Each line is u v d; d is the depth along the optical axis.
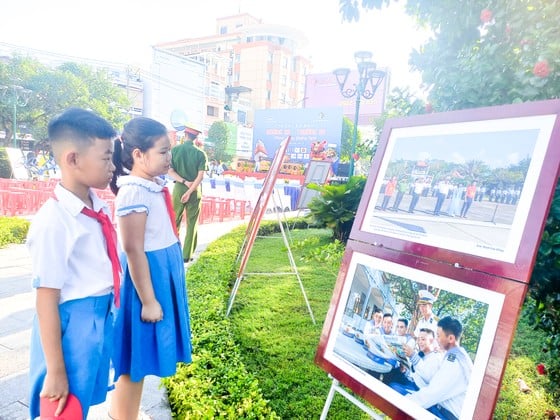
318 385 2.34
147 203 1.74
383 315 1.50
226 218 9.91
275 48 47.38
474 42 2.26
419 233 1.47
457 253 1.32
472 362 1.19
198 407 1.87
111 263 1.45
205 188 11.49
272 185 3.25
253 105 47.28
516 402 2.29
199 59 42.69
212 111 37.38
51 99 22.78
